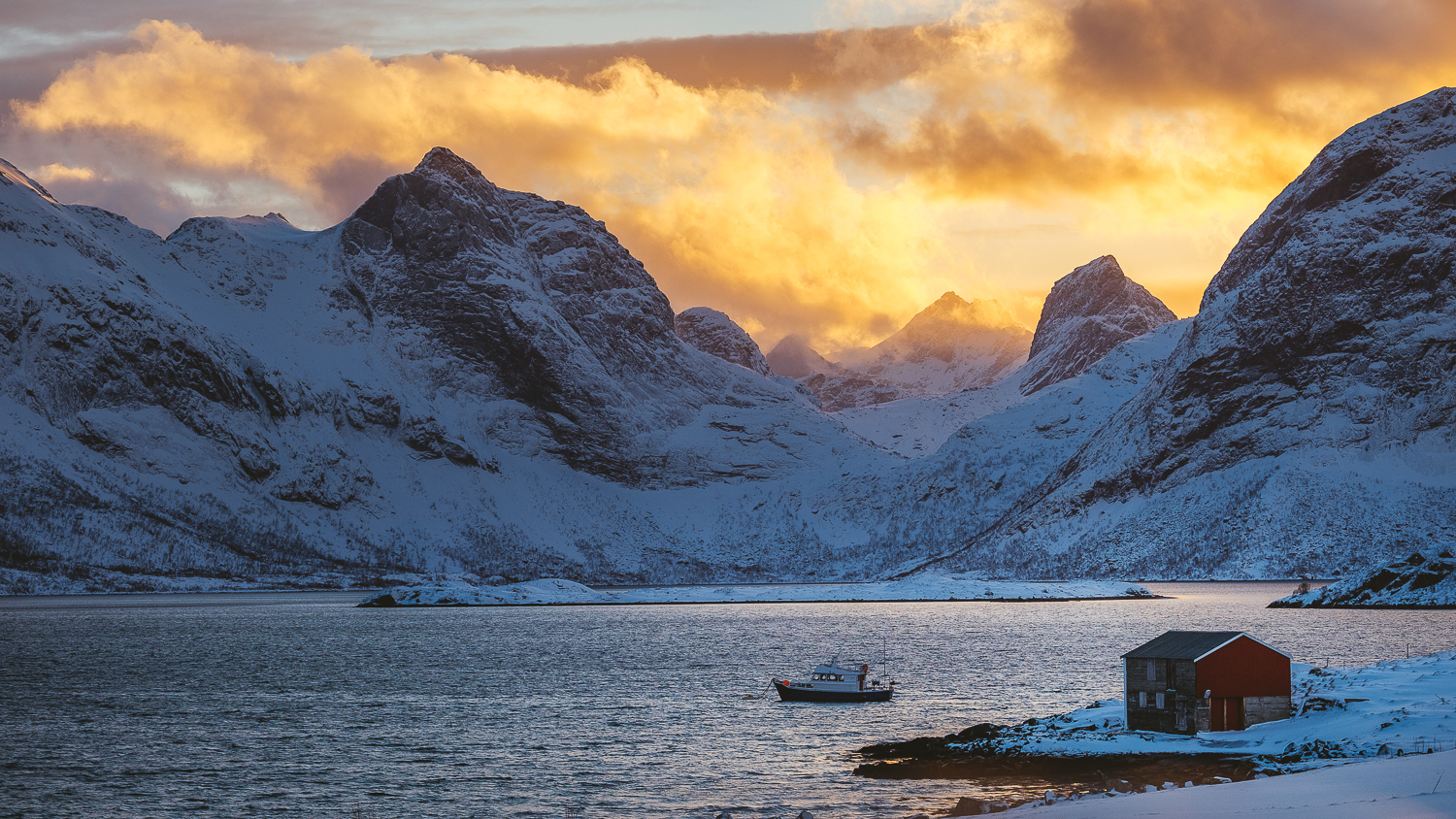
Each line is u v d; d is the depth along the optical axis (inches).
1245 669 3358.8
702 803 3142.2
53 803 3240.7
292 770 3612.2
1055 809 2438.5
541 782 3427.7
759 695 5147.6
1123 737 3380.9
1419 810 2034.9
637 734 4168.3
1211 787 2496.3
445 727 4352.9
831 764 3585.1
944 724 4256.9
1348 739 2950.3
